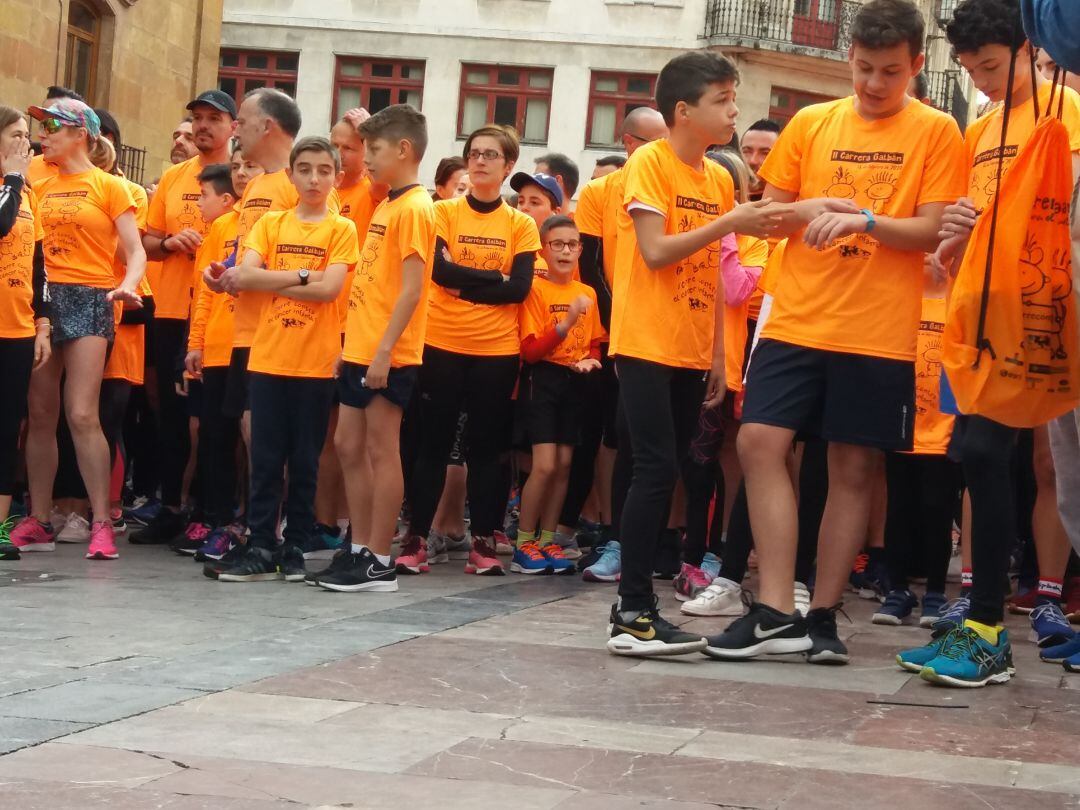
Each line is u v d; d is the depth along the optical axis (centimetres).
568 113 3394
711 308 476
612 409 749
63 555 702
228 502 711
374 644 459
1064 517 437
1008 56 471
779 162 472
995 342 399
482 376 693
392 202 611
